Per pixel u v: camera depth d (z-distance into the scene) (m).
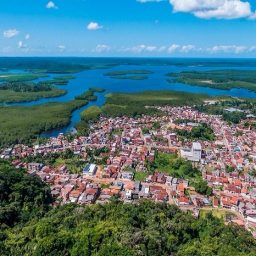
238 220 167.00
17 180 173.25
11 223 148.12
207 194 194.00
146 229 133.00
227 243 132.12
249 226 162.12
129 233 122.88
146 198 183.75
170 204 175.88
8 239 130.88
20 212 156.12
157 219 145.12
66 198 184.62
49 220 142.75
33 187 173.25
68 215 151.12
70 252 116.88
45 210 164.88
